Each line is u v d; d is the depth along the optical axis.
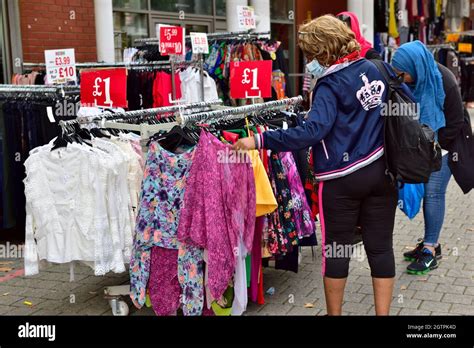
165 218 3.48
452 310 3.93
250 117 4.06
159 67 7.21
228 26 10.02
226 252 3.38
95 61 8.73
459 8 15.82
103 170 3.52
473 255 5.04
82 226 3.56
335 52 3.06
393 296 4.19
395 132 3.02
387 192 3.13
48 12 8.16
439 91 4.21
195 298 3.48
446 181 4.59
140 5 9.66
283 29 12.75
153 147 3.47
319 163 3.13
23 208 5.34
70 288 4.56
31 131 5.18
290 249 3.98
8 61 8.01
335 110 3.02
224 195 3.36
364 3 11.79
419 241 5.12
